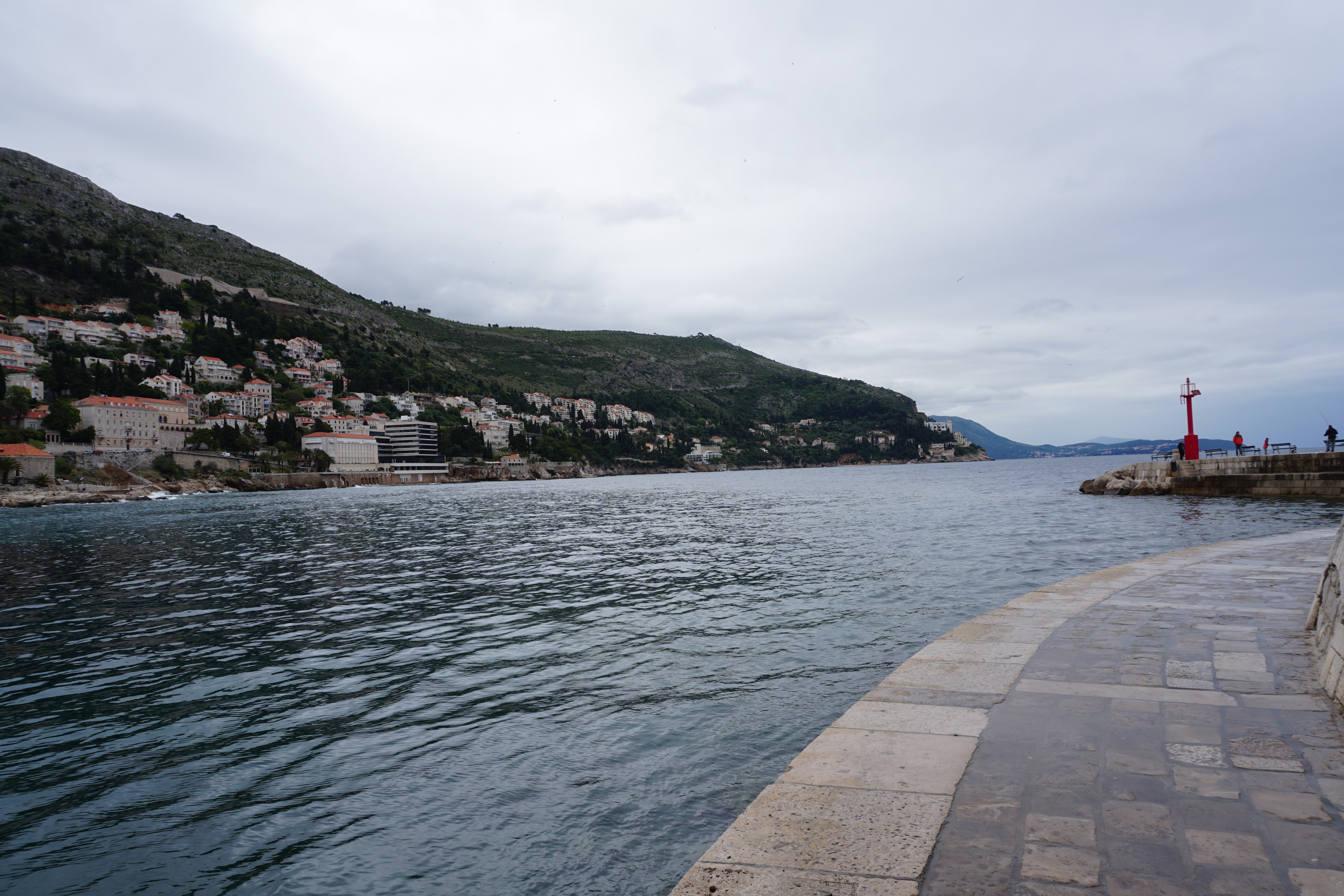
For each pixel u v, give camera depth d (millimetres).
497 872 6691
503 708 11164
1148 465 57375
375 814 7910
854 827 4660
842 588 20484
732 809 7645
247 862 7062
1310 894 3625
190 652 15500
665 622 16922
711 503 72938
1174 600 11797
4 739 10602
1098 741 5926
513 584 23234
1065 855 4156
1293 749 5586
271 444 172750
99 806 8359
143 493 116625
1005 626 10352
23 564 33438
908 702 7191
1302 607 10969
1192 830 4387
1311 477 47719
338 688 12586
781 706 10711
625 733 9859
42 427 127688
